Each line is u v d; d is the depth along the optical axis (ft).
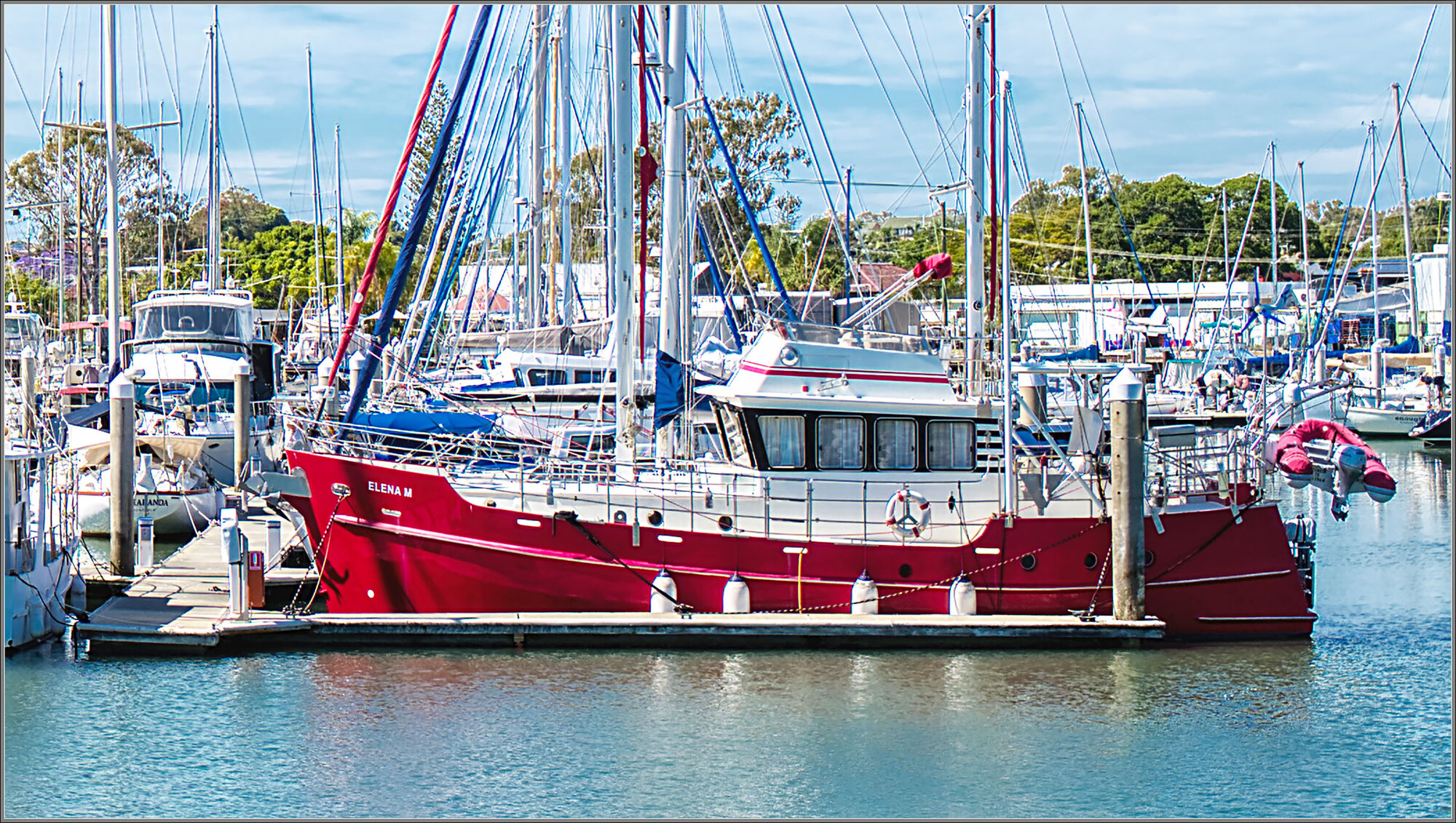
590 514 117.39
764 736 97.86
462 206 187.52
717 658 112.68
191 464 171.42
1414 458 268.41
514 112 189.98
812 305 200.44
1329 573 155.22
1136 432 114.73
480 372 229.45
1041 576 118.73
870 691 106.42
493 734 97.86
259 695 104.58
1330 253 561.43
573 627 113.91
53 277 408.05
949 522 119.44
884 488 118.73
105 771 91.45
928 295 340.80
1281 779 92.48
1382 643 122.11
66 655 113.60
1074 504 121.08
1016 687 107.65
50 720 99.55
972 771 92.79
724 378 153.07
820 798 88.53
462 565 118.11
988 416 120.98
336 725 99.19
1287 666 114.83
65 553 124.16
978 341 129.90
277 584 131.64
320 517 120.78
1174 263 523.29
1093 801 89.20
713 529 117.60
